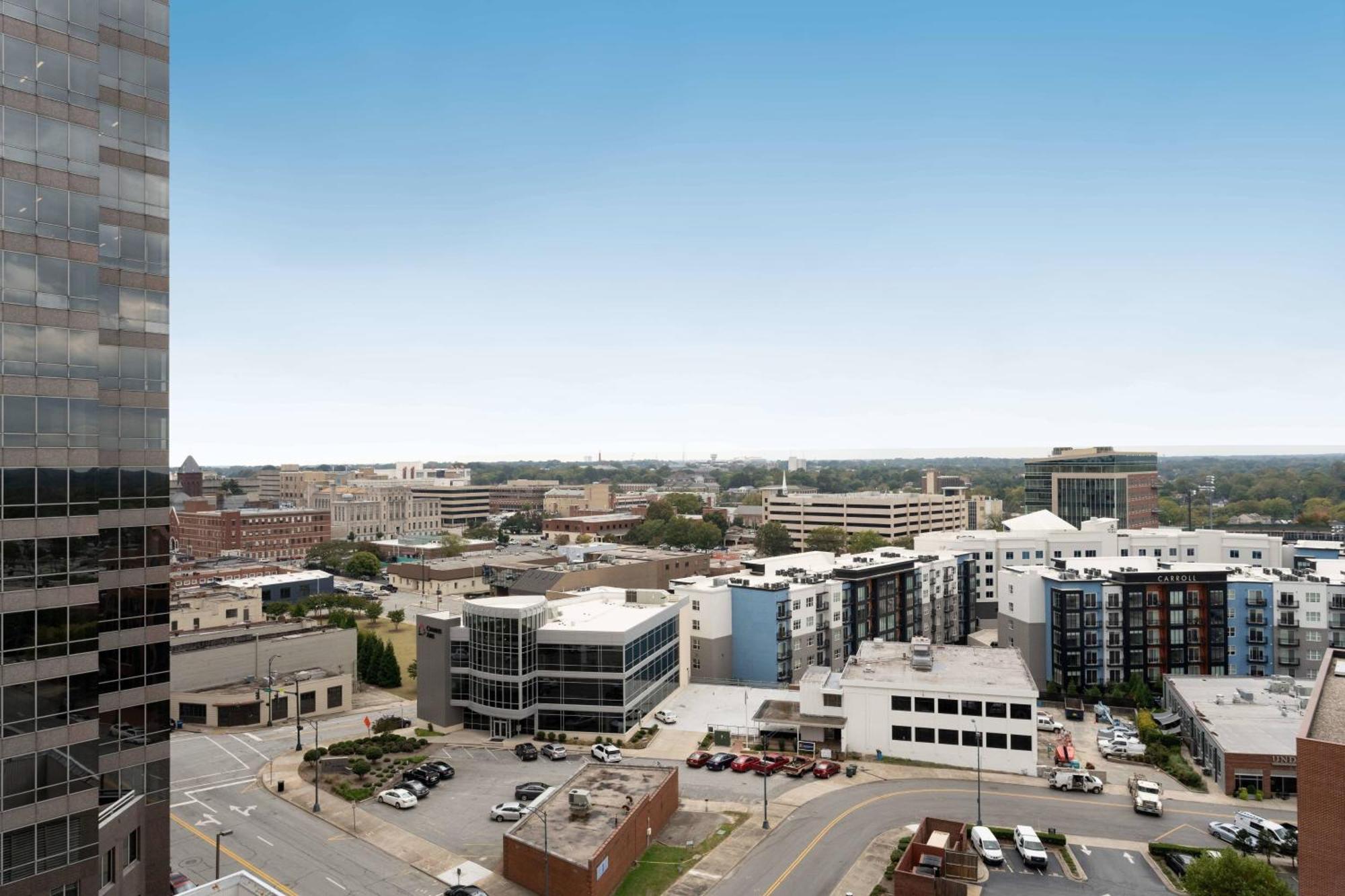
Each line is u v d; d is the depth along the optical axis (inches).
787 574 5502.0
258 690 4315.9
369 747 3740.2
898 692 3693.4
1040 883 2578.7
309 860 2714.1
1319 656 5019.7
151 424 2449.6
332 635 4926.2
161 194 2501.2
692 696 4616.1
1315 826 1556.3
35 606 1980.8
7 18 1969.7
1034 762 3528.5
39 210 2012.8
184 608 5428.2
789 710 4077.3
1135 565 5620.1
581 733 4010.8
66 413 2046.0
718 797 3255.4
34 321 1999.3
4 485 1937.7
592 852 2468.0
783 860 2711.6
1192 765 3769.7
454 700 4146.2
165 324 2497.5
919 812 3110.2
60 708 2017.7
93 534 2087.8
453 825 2987.2
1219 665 5103.3
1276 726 3700.8
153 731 2427.4
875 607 5634.8
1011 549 6904.5
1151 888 2554.1
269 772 3521.2
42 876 1979.6
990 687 3646.7
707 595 4977.9
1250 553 6520.7
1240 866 2215.8
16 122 1979.6
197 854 2755.9
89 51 2111.2
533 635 4035.4
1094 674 5093.5
